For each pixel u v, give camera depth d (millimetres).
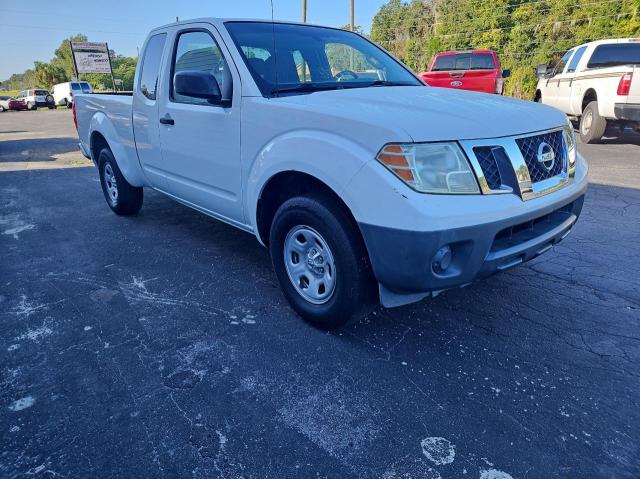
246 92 2961
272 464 1891
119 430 2072
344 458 1918
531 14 27844
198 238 4574
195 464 1893
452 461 1897
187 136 3551
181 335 2824
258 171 2869
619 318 2967
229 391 2320
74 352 2660
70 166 9031
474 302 3197
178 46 3686
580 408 2182
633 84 8445
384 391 2314
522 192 2363
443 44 32500
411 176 2166
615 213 5059
